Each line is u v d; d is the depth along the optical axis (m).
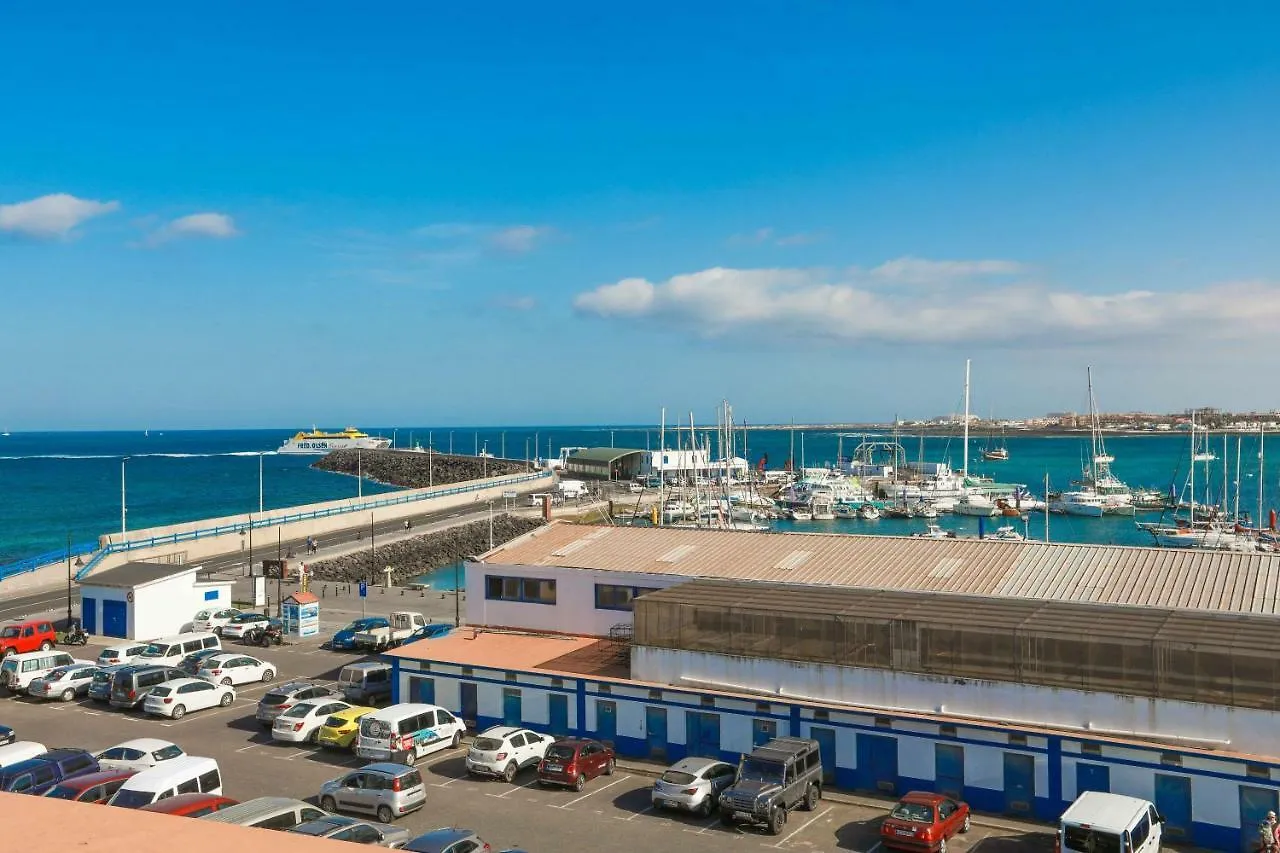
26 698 48.12
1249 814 28.86
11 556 124.00
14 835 10.20
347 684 45.69
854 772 34.53
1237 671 29.84
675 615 38.00
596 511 151.88
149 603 62.34
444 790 34.53
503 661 41.84
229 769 37.00
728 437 192.12
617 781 35.66
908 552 44.97
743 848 29.53
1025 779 32.03
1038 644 32.44
